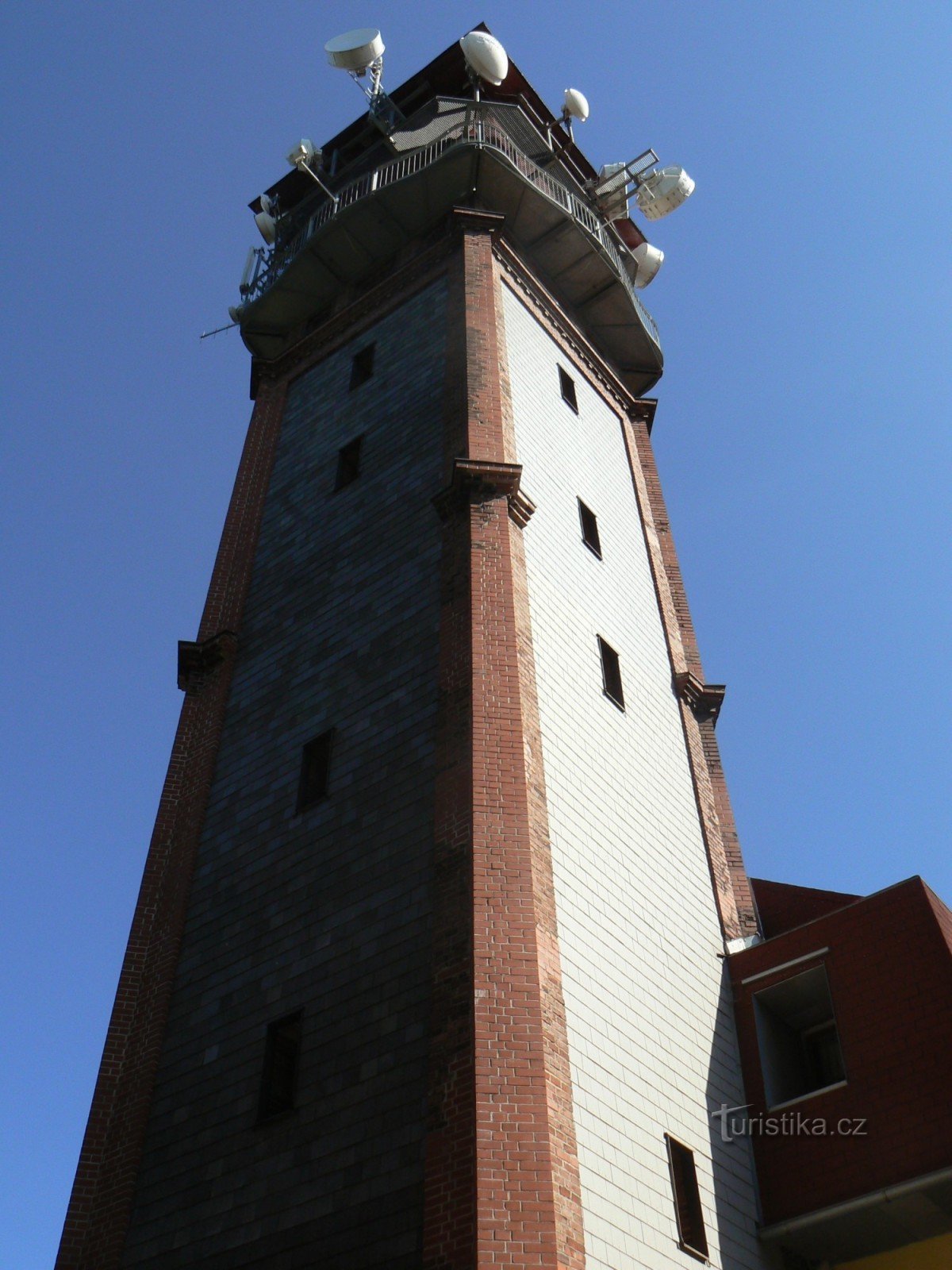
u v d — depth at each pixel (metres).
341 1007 14.77
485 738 16.14
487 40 28.58
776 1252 16.56
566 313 28.06
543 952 14.38
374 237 27.16
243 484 25.25
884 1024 17.38
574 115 31.38
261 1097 14.72
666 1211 14.54
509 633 17.69
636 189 30.94
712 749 22.97
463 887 14.58
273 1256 13.16
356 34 30.34
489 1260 11.44
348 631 19.73
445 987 13.82
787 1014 19.45
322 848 16.81
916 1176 15.73
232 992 16.23
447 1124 12.64
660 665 22.97
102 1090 16.25
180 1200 14.55
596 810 17.86
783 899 24.27
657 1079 15.90
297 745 18.69
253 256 29.62
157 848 18.97
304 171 29.77
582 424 25.81
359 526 21.66
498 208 26.80
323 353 27.14
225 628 21.89
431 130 29.84
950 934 18.12
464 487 19.80
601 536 23.50
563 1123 13.04
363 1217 12.71
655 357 29.86
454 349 23.30
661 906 18.47
